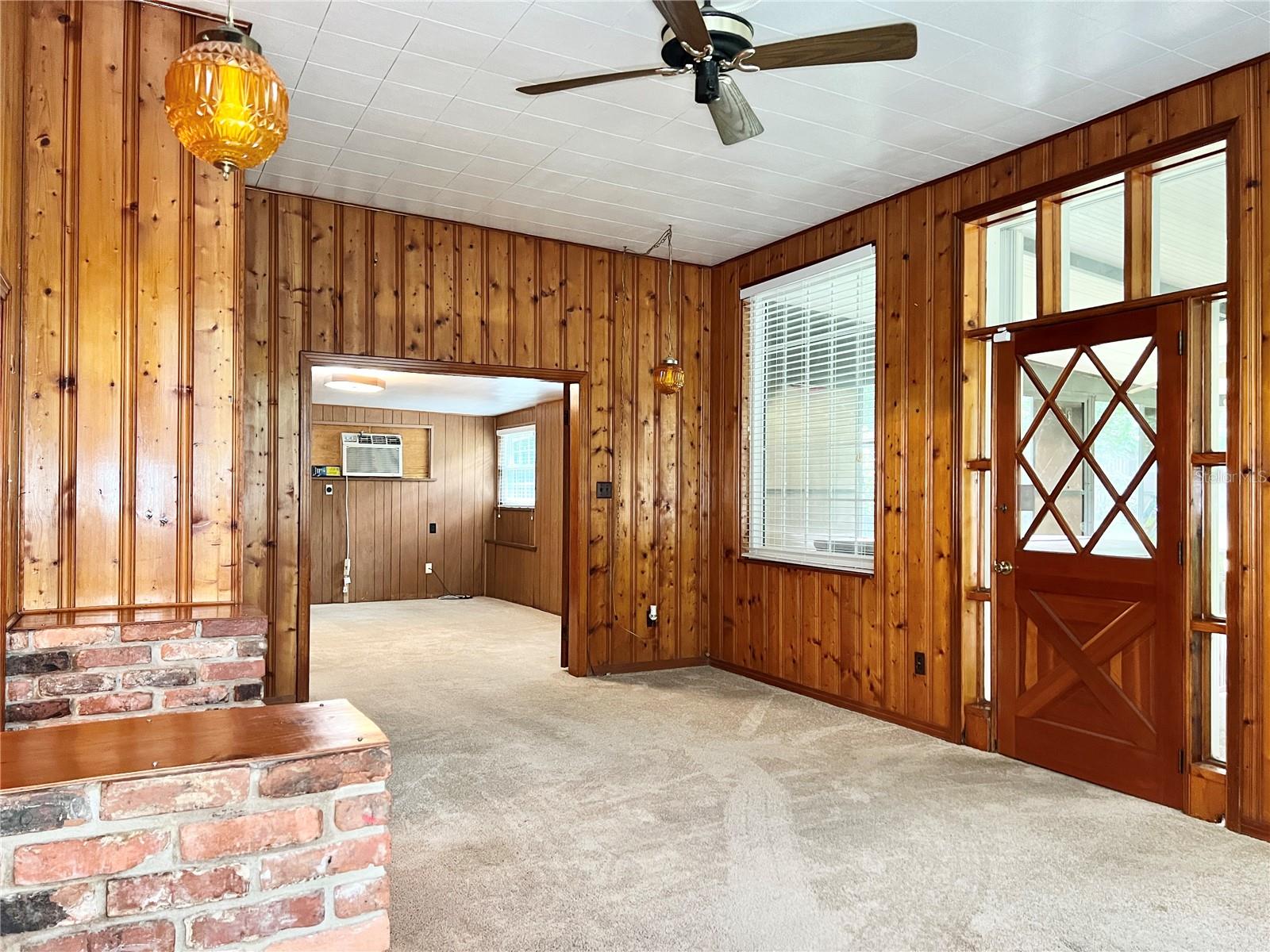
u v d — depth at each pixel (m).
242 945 1.35
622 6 2.74
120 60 2.74
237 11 2.79
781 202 4.63
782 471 5.40
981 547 4.09
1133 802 3.27
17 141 2.51
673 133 3.73
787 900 2.45
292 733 1.51
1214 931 2.29
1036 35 2.86
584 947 2.19
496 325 5.13
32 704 2.27
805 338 5.21
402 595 10.23
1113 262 3.62
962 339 4.09
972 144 3.80
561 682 5.31
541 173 4.23
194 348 2.82
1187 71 3.10
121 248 2.73
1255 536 2.96
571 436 5.59
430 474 10.44
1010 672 3.84
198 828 1.32
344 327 4.65
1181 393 3.21
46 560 2.62
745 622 5.55
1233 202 3.04
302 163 4.11
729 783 3.44
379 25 2.87
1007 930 2.29
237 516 2.87
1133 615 3.36
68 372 2.65
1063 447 3.65
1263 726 2.92
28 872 1.23
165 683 2.40
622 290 5.63
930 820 3.06
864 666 4.59
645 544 5.72
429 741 4.02
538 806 3.19
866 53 2.26
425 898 2.45
